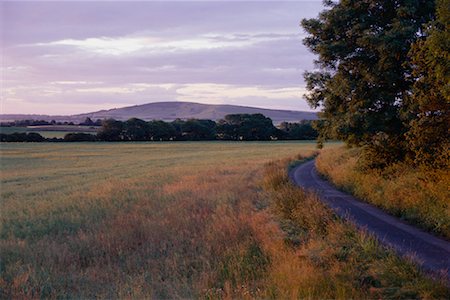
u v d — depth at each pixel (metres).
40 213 18.50
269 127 129.50
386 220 15.19
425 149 16.80
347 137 23.77
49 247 13.25
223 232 13.45
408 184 17.58
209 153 72.12
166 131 124.44
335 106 24.81
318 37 24.95
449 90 13.79
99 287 10.72
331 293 8.00
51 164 54.03
